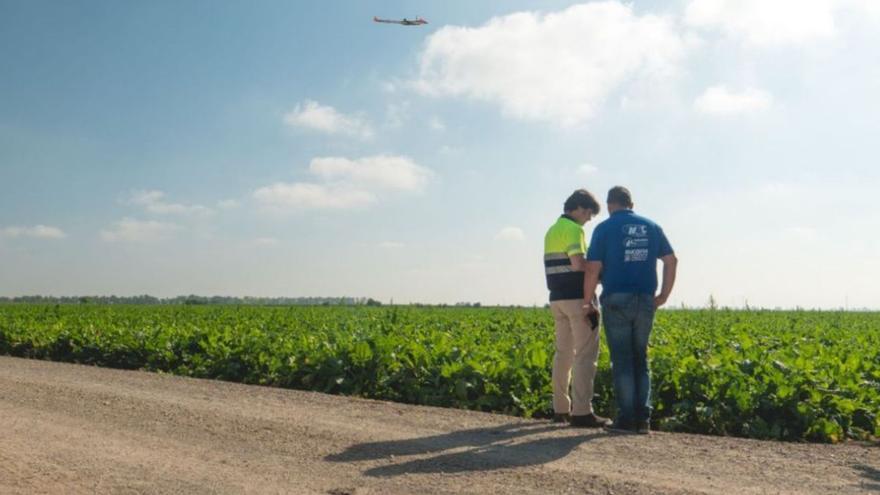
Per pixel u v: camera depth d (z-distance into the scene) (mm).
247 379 14609
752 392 9258
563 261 8836
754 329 22500
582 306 8719
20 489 5891
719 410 9102
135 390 11586
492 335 19312
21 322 24609
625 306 8281
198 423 8656
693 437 7996
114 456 7027
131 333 19594
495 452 7137
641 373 8352
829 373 10430
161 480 6199
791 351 13320
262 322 26641
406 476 6273
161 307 50594
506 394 10961
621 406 8328
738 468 6559
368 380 12297
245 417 9016
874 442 8609
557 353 9109
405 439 7738
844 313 46781
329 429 8258
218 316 33219
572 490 5840
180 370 16250
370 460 6840
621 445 7492
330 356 13062
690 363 10273
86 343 20000
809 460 6898
